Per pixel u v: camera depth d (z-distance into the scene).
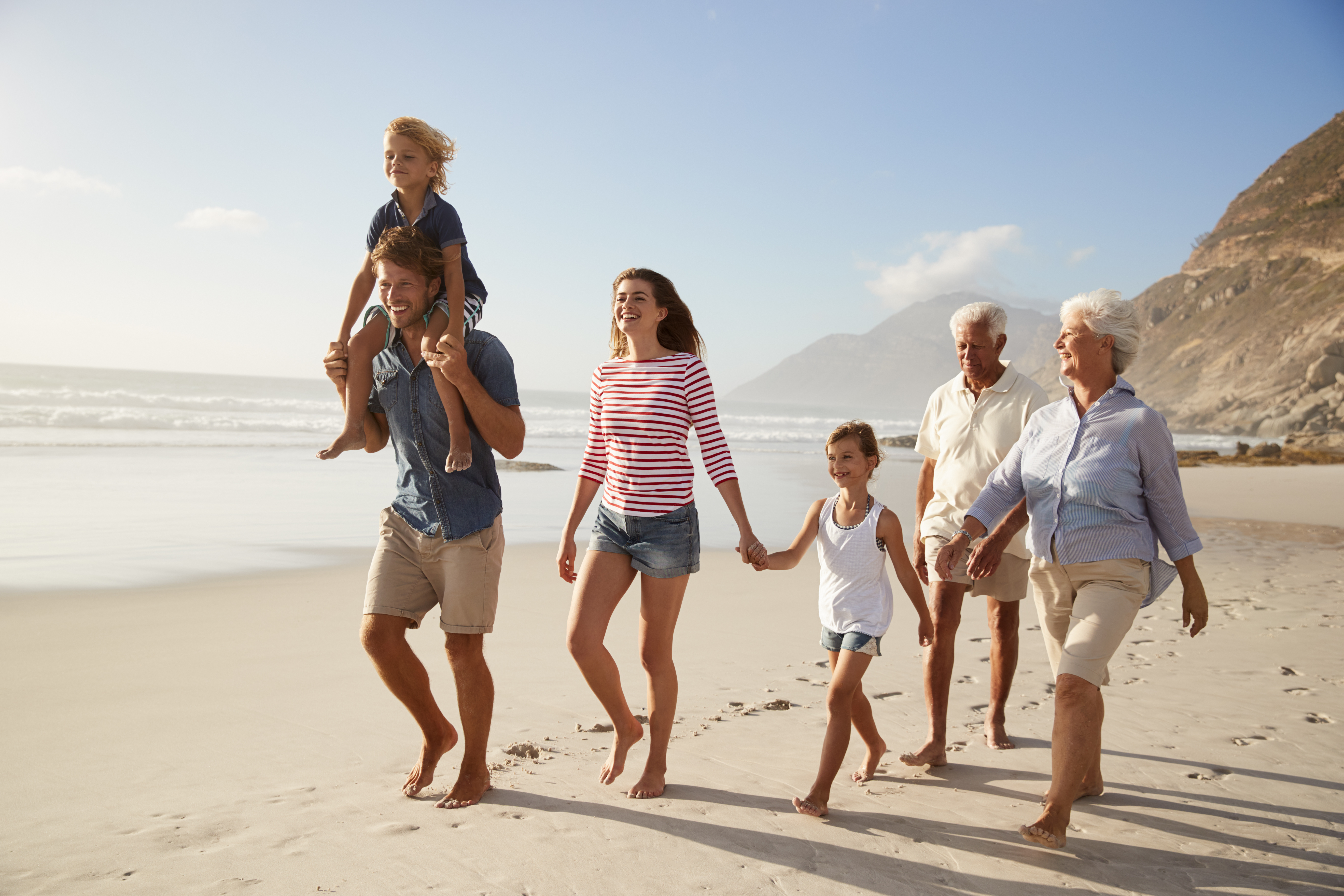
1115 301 2.93
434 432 2.96
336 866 2.39
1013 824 2.87
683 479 3.18
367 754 3.35
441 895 2.24
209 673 4.38
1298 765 3.43
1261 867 2.57
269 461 17.83
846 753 3.62
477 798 2.91
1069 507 2.93
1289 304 96.62
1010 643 3.71
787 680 4.65
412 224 3.21
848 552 3.18
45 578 6.74
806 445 36.97
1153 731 3.83
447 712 3.90
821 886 2.38
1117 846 2.70
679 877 2.39
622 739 3.12
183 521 10.05
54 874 2.31
